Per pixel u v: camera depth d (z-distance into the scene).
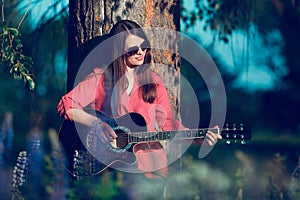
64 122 8.38
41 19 11.23
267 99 30.72
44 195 6.80
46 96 11.19
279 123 31.28
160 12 8.91
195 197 7.62
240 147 20.83
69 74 8.82
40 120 10.59
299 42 24.33
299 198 7.63
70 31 8.85
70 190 6.74
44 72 11.19
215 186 7.98
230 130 8.18
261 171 8.12
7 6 11.07
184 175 8.02
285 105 30.91
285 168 7.81
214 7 12.37
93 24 8.66
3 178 7.07
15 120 21.14
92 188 6.77
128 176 7.48
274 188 7.67
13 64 9.75
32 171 6.95
